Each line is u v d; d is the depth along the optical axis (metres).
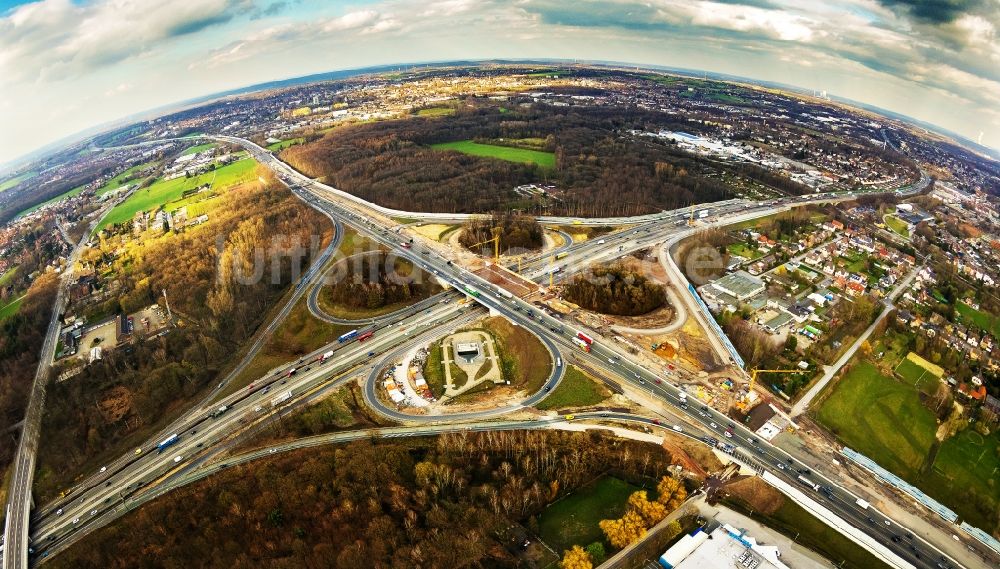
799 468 182.75
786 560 153.38
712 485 178.12
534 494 172.75
